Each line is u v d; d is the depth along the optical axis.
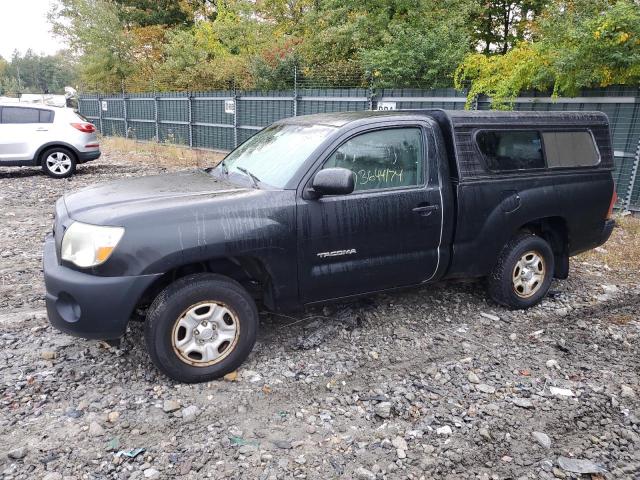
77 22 29.80
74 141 11.73
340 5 16.66
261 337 4.15
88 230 3.21
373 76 12.82
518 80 8.92
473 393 3.46
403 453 2.86
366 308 4.71
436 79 12.17
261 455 2.81
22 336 4.07
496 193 4.36
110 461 2.74
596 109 8.61
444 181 4.15
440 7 14.87
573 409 3.31
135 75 30.73
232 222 3.38
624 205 8.54
